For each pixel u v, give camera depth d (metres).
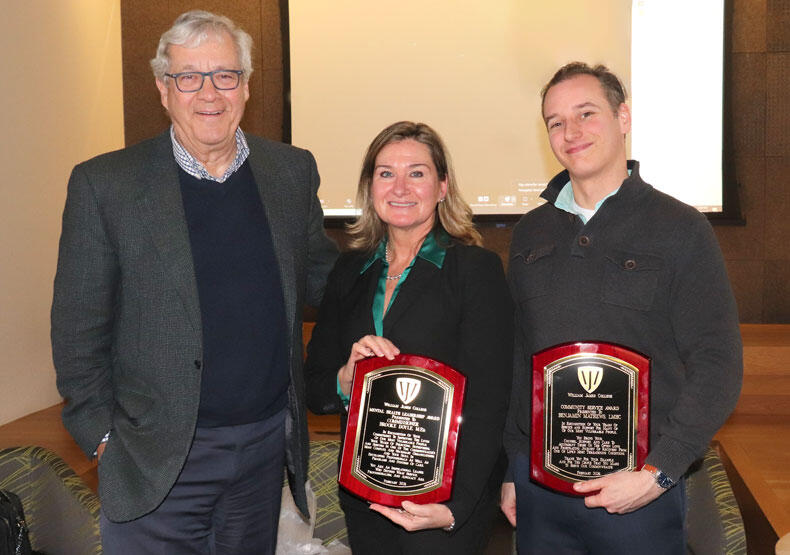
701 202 5.58
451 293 1.77
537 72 5.64
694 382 1.61
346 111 5.82
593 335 1.71
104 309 1.81
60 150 4.91
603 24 5.54
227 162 1.88
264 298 1.85
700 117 5.52
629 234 1.71
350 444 1.72
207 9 5.93
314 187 2.07
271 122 6.00
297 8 5.78
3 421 4.29
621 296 1.69
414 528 1.63
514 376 1.90
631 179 1.72
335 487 2.56
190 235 1.81
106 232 1.77
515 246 1.91
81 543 2.14
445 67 5.72
